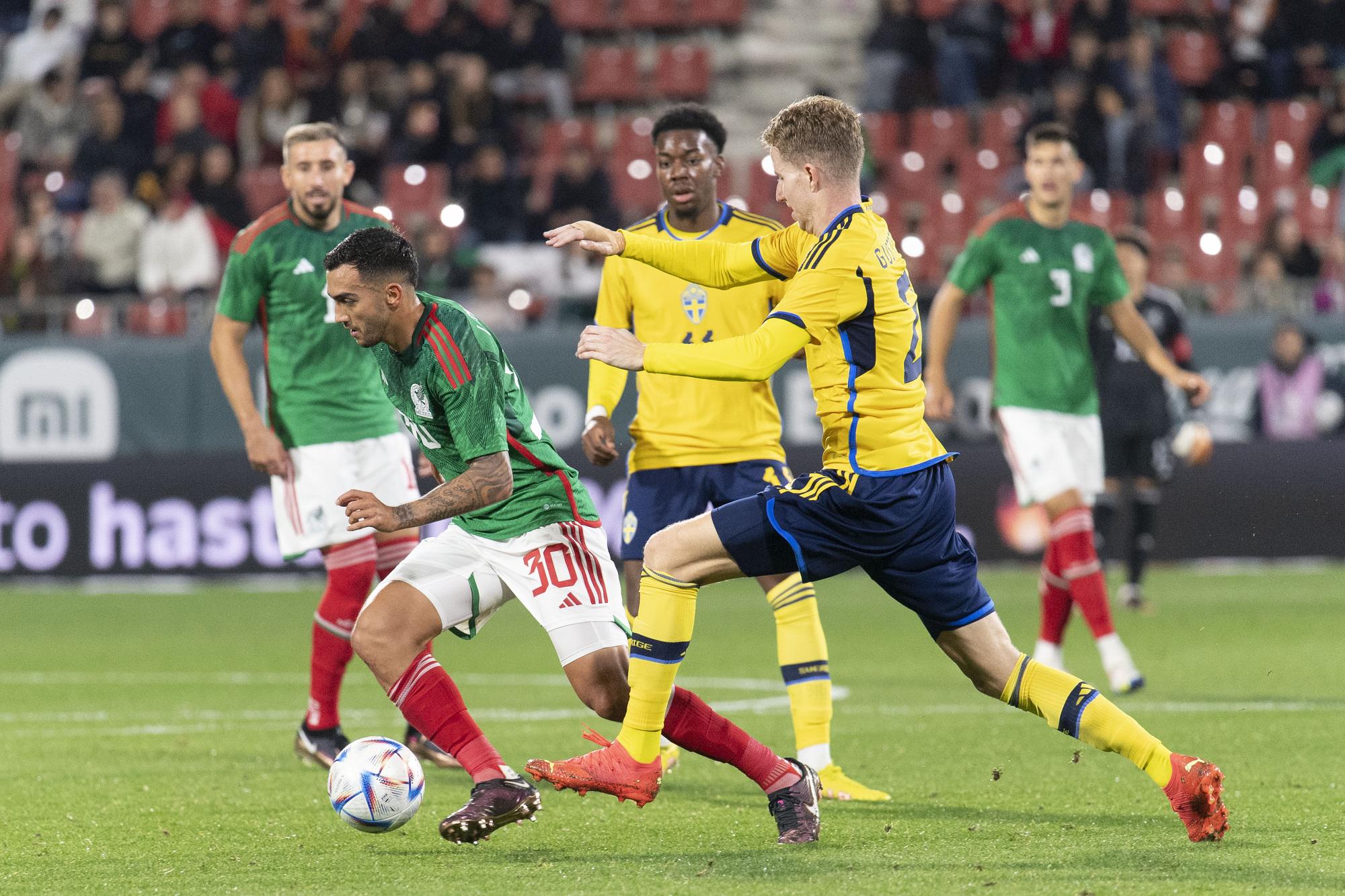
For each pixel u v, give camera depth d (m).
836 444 15.93
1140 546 41.59
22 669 34.31
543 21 68.69
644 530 21.89
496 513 16.95
